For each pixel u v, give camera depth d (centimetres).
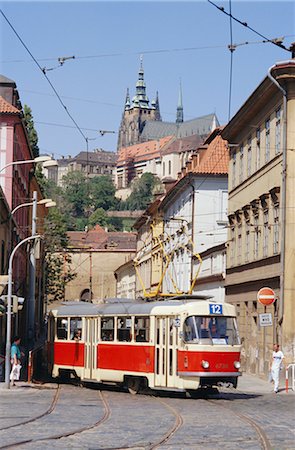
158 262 9256
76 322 3759
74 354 3738
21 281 6775
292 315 4147
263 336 4600
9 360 3472
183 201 7844
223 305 3045
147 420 2169
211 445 1686
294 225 4181
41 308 8212
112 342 3397
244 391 3731
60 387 3631
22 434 1831
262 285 4653
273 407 2686
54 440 1731
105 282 12962
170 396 3141
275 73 4194
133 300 3578
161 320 3098
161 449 1612
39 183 9362
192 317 2989
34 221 5197
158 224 9444
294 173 4191
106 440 1748
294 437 1836
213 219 7219
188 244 7300
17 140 6331
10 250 5397
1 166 5978
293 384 3825
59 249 9100
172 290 8200
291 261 4169
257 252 4850
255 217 4919
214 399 3058
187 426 2038
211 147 7475
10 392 3259
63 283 8994
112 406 2608
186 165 8212
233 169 5638
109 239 14988
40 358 4338
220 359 2972
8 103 6125
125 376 3316
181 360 2964
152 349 3122
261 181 4775
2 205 4925
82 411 2412
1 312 3666
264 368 4525
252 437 1825
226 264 5659
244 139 5300
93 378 3516
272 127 4547
